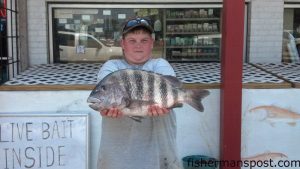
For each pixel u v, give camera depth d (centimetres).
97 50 566
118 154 252
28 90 376
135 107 225
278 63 550
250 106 380
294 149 386
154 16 561
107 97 222
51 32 556
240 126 354
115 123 249
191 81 402
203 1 554
